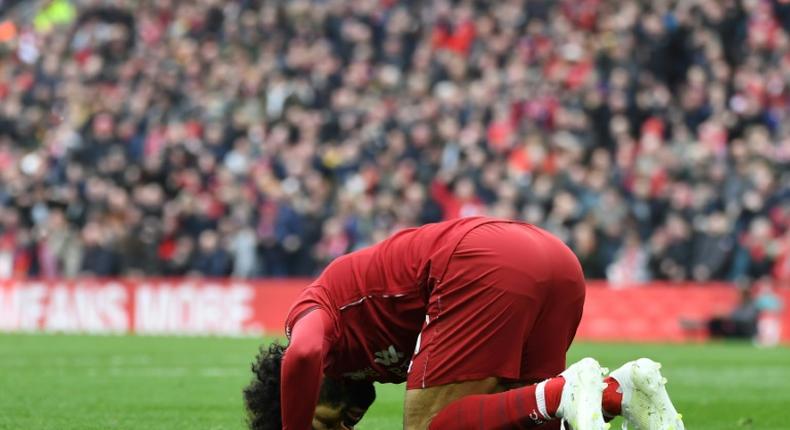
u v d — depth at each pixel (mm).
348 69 30969
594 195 24766
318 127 28719
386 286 7188
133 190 28562
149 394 12219
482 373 6902
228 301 24578
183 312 24766
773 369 16297
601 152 25578
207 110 30719
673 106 27578
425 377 6977
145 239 26953
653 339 23250
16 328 25422
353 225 25766
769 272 23203
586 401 6371
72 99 32688
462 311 6930
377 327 7238
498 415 6676
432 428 6895
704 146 25438
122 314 24969
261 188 26953
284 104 29625
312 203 26328
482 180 25844
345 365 7359
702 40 28094
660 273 23750
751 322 22719
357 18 31906
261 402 7168
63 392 12289
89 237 26953
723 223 23484
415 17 31516
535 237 7098
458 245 7004
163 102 31297
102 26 35625
